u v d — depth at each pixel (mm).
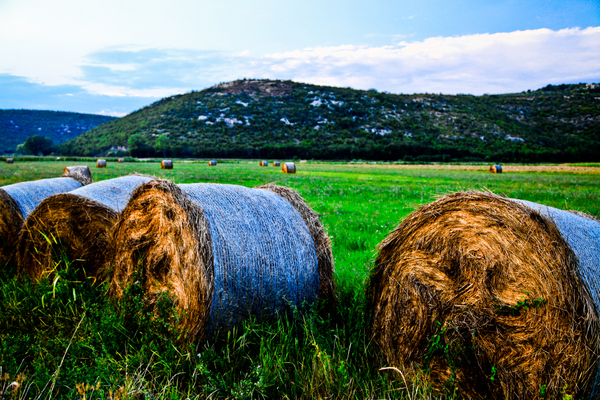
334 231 8023
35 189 6863
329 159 94250
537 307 2615
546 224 2670
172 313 3531
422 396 2805
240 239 3580
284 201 4461
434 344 2891
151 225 3863
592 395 2479
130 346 3371
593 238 2955
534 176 31906
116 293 4297
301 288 3924
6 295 4402
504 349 2742
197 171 33969
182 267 3500
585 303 2451
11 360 3111
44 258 5133
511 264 2779
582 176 32156
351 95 162750
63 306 4164
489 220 2957
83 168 17750
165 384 2924
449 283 3068
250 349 3412
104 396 2711
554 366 2527
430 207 3383
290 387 2916
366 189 18109
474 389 2854
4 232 5883
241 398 2670
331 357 3148
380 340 3529
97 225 5105
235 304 3486
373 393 2807
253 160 83375
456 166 58844
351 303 4277
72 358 3203
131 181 6758
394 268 3490
